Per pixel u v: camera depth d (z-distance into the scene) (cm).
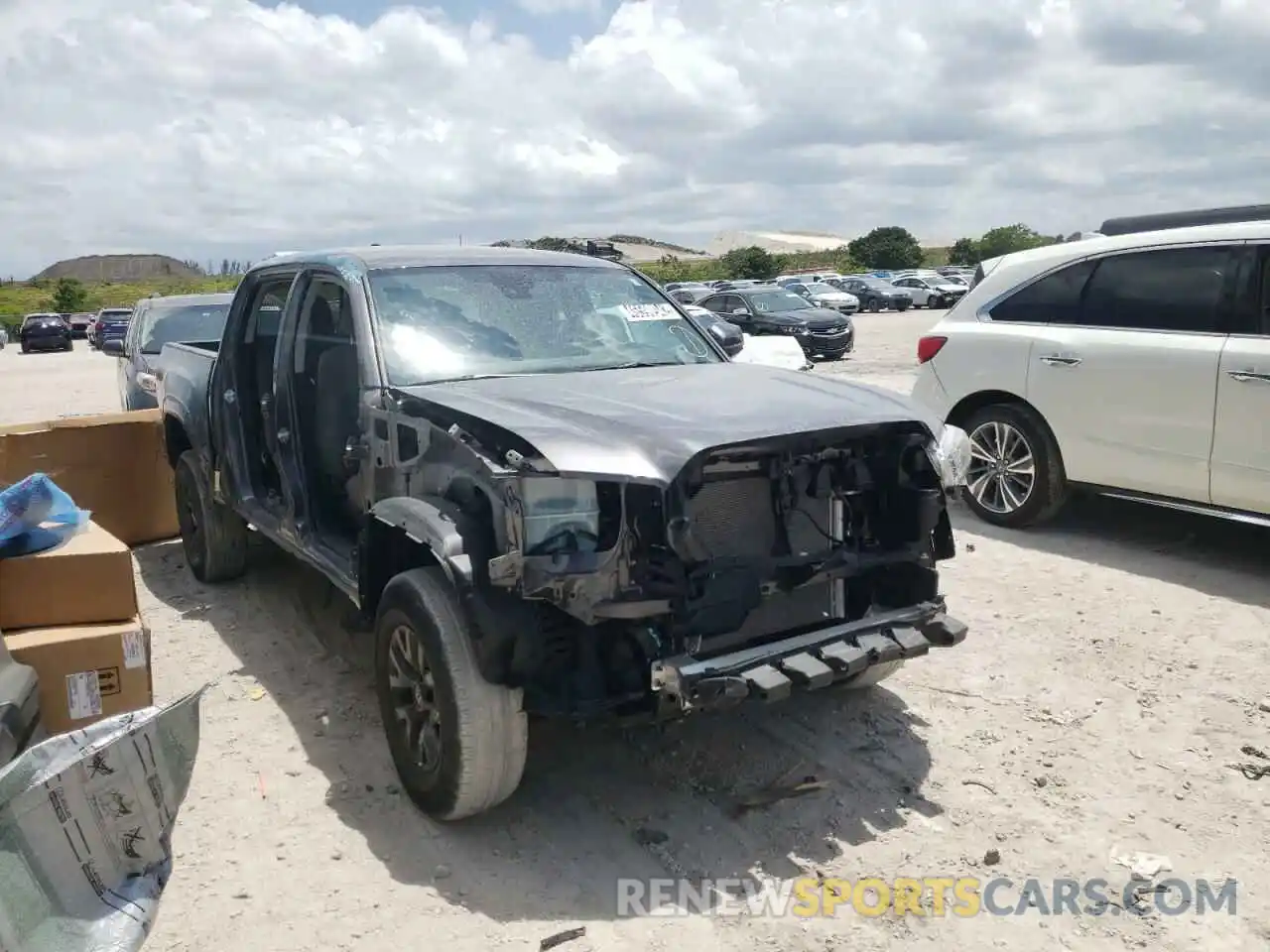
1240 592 587
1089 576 621
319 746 434
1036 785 393
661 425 339
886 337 2803
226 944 311
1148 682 476
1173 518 750
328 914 324
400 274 463
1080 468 677
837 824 370
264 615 595
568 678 334
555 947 307
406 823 375
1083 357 663
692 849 357
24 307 8162
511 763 347
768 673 327
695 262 8706
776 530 352
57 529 414
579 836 366
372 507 390
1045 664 498
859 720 448
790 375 444
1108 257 670
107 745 238
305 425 492
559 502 320
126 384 1041
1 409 1756
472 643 330
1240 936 308
